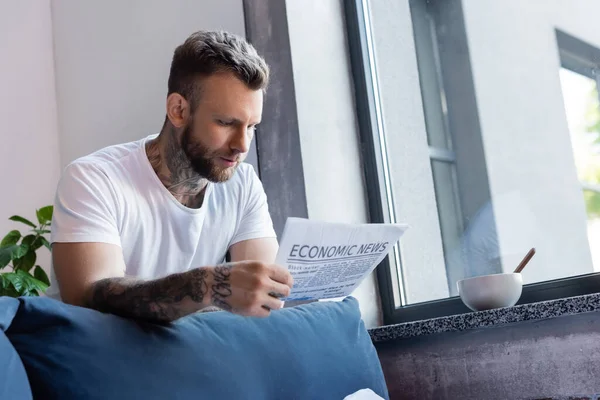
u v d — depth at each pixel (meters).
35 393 1.01
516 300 1.82
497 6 2.17
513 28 2.13
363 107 2.33
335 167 2.23
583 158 1.96
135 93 2.68
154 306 1.17
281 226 2.16
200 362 1.19
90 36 2.89
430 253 2.23
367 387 1.54
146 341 1.15
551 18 2.05
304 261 1.38
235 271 1.14
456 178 2.21
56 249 1.41
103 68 2.82
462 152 2.21
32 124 2.99
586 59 1.97
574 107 1.99
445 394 1.85
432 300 2.17
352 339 1.58
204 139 1.50
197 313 1.32
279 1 2.23
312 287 1.49
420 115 2.30
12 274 2.38
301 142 2.15
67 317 1.07
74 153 2.93
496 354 1.77
